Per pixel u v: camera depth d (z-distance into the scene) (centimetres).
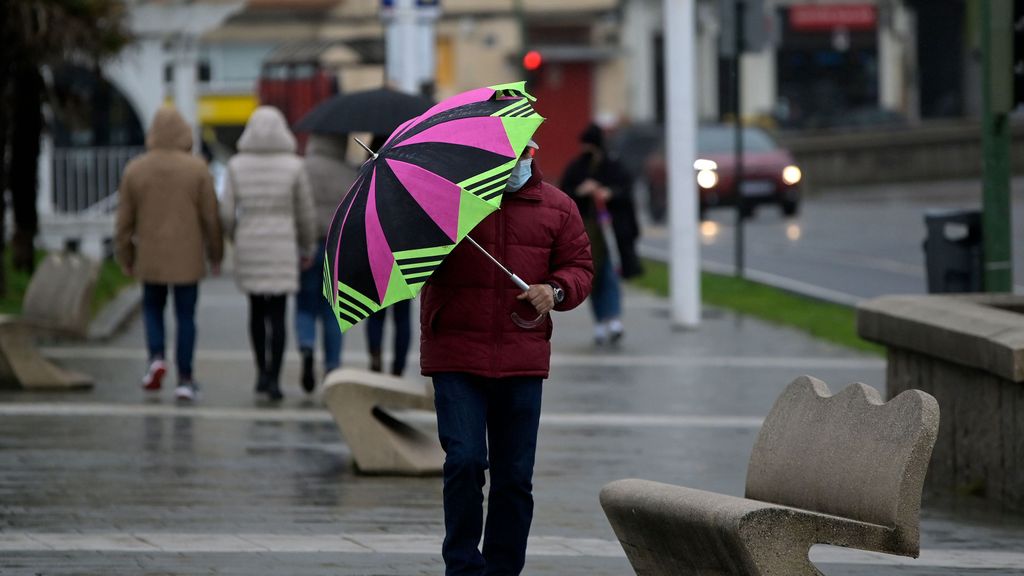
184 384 2981
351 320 1421
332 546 1806
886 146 11194
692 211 4312
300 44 8569
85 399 2981
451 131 1448
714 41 14188
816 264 5969
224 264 5884
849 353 3778
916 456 1274
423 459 2311
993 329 2122
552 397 3100
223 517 1972
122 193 2986
